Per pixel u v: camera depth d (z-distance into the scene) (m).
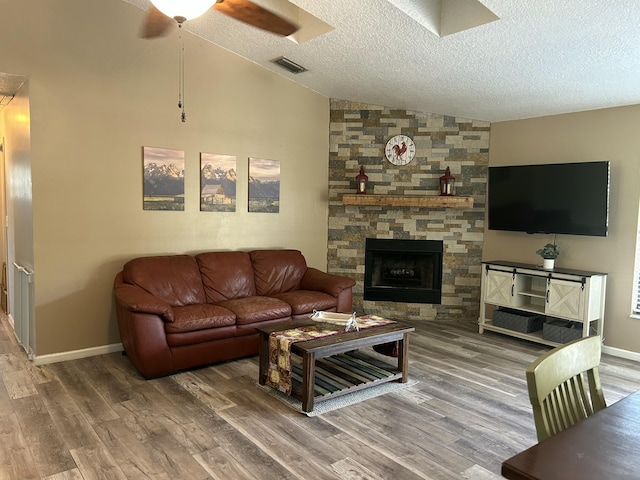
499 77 4.08
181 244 4.71
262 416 3.05
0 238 6.06
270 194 5.36
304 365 3.09
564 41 3.22
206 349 3.90
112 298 4.31
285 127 5.44
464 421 3.02
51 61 3.88
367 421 3.00
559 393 1.51
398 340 3.64
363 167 5.68
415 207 5.71
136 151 4.37
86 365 3.96
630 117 4.35
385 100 5.43
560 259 4.90
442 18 3.42
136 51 4.31
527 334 4.79
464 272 5.70
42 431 2.80
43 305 3.96
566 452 1.14
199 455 2.56
